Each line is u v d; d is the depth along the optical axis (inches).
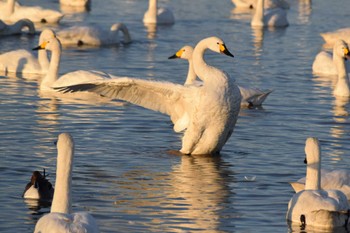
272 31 1558.8
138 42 1386.6
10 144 727.1
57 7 1780.3
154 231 529.3
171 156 719.1
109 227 534.3
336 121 855.7
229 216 561.0
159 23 1594.5
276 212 570.9
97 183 630.5
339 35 1405.0
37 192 587.8
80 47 1339.8
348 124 842.8
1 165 664.4
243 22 1662.2
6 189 606.9
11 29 1443.2
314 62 1162.6
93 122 821.2
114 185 627.8
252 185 634.2
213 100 719.7
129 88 742.5
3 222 537.6
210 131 724.7
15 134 761.6
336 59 1018.1
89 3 1831.9
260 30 1567.4
